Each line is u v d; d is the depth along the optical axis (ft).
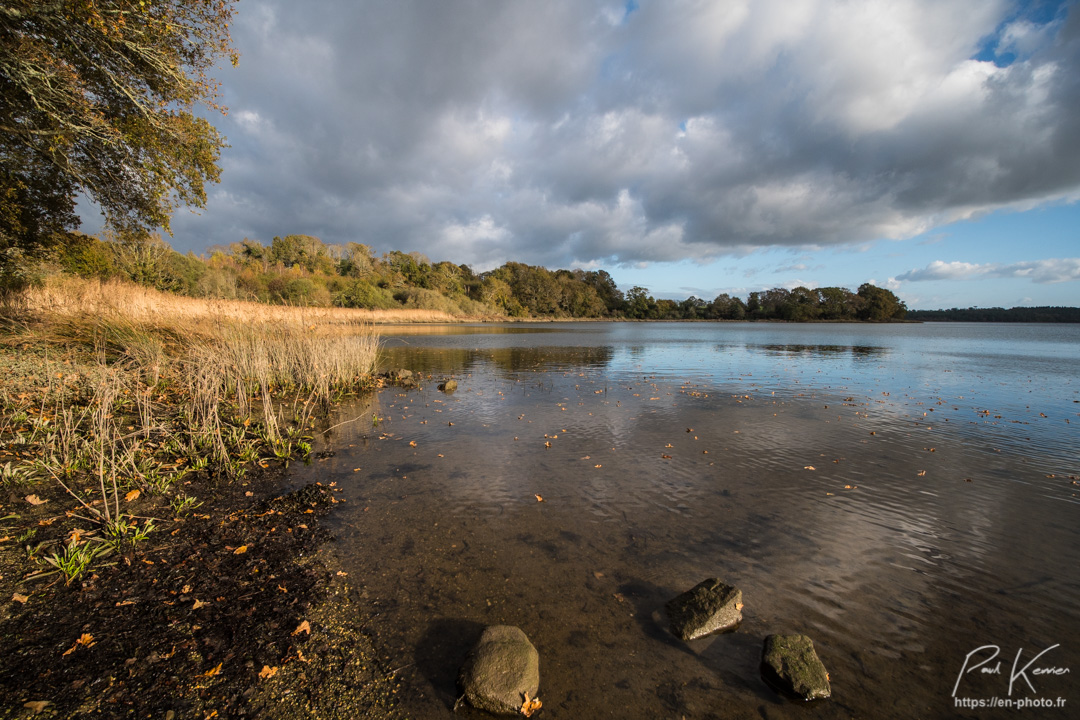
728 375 55.47
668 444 26.91
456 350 87.30
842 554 15.15
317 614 11.60
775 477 21.85
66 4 28.40
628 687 9.75
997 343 123.75
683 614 11.62
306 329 48.57
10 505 15.79
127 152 36.91
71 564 12.35
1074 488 20.81
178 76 34.86
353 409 35.32
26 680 8.98
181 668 9.62
